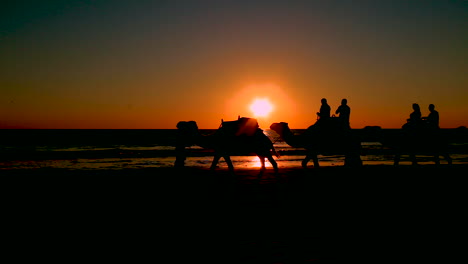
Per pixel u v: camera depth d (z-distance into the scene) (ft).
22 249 18.94
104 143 156.56
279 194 33.96
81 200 31.35
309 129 51.08
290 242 20.04
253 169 55.36
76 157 81.46
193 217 25.49
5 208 28.32
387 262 17.06
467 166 57.36
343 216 25.71
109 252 18.51
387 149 113.70
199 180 42.68
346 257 17.71
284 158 82.38
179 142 46.19
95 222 24.23
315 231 22.09
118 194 34.06
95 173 49.49
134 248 19.10
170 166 61.72
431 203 29.96
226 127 43.78
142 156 84.99
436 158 55.01
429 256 17.79
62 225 23.53
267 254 18.16
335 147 49.83
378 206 28.89
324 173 48.67
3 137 219.20
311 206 28.86
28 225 23.56
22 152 96.89
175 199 31.71
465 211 27.20
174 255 18.07
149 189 36.76
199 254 18.20
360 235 21.29
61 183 40.57
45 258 17.66
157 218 25.23
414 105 55.42
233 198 32.09
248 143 42.57
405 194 33.81
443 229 22.44
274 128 51.16
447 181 41.57
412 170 51.78
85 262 17.15
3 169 55.21
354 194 33.94
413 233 21.62
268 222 24.16
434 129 54.65
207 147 44.65
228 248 19.06
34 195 33.55
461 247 19.12
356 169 50.37
